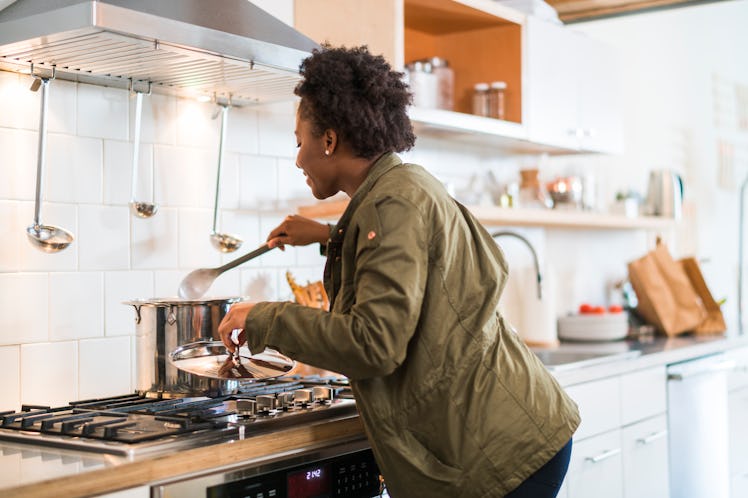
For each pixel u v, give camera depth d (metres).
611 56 3.70
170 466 1.55
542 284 3.76
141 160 2.37
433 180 1.70
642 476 3.18
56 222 2.17
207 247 2.53
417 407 1.66
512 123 3.19
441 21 3.23
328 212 2.72
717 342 3.76
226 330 1.71
